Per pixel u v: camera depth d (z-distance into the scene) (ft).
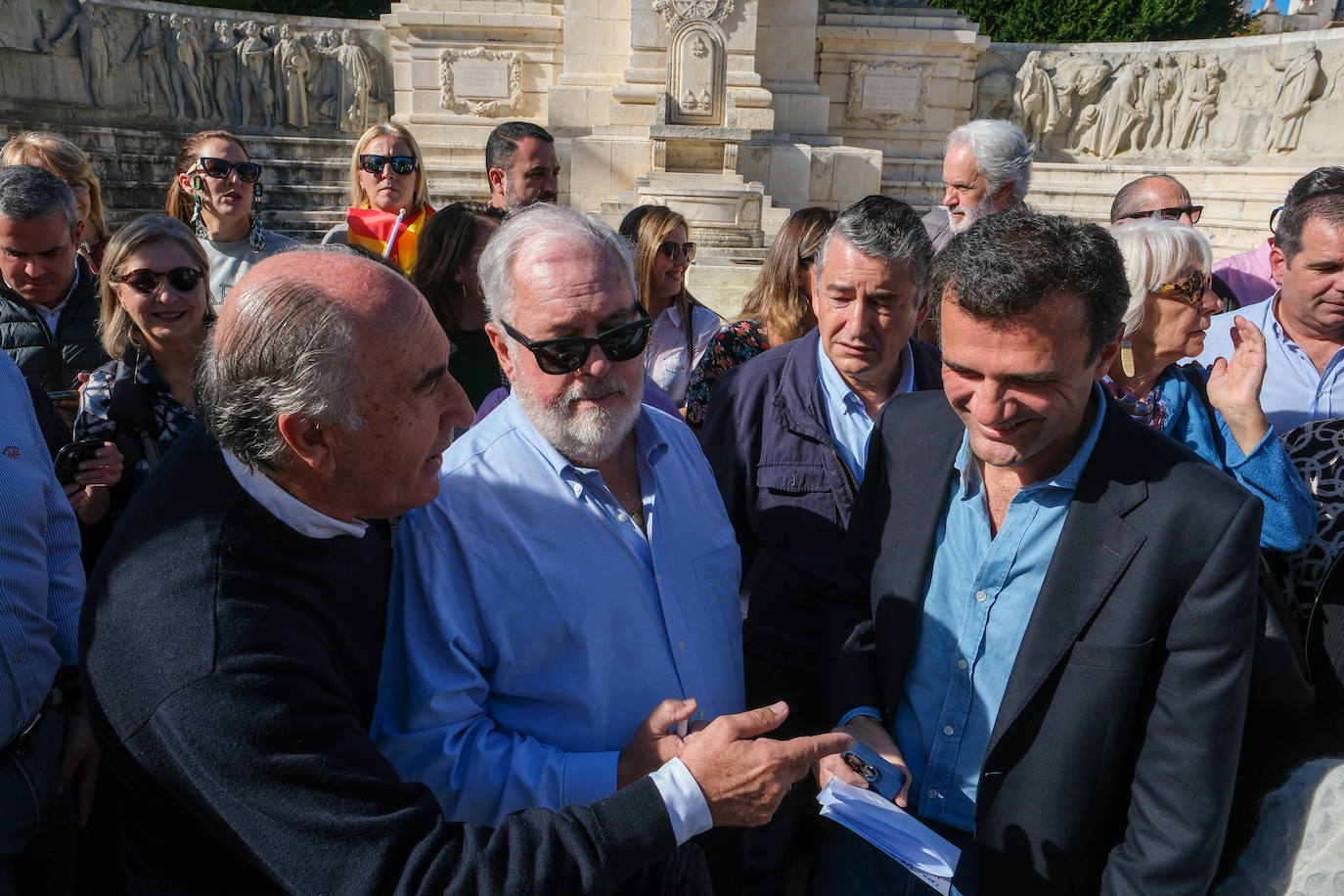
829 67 44.11
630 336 5.61
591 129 41.34
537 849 4.25
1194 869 4.76
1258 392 6.34
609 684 5.70
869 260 7.48
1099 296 4.64
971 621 5.66
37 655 6.32
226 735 3.99
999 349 4.69
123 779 4.35
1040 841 5.19
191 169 13.48
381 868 4.03
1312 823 4.80
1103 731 5.03
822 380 8.47
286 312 4.23
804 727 7.98
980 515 5.69
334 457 4.43
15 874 6.55
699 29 36.24
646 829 4.46
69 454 7.39
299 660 4.30
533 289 5.57
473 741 5.26
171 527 4.41
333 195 42.22
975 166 12.19
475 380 10.15
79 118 39.11
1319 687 6.01
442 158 43.68
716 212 34.37
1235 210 38.63
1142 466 5.08
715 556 6.46
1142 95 41.96
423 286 10.11
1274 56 37.50
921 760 5.93
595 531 5.76
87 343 10.46
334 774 4.11
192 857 4.48
